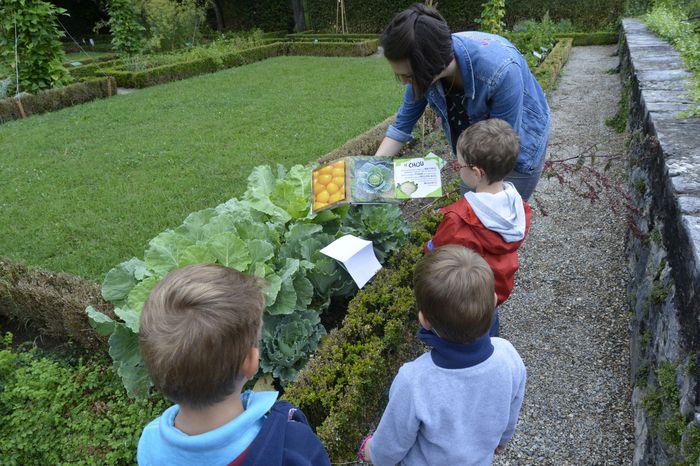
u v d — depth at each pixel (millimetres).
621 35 12125
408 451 1657
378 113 8805
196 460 1079
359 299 2924
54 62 11305
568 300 3521
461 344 1491
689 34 7375
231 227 3070
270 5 23969
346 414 2213
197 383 1048
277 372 2619
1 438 2551
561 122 7609
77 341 3322
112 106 10453
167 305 1090
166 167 6570
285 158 6730
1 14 10719
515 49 2465
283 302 2779
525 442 2490
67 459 2381
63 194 5805
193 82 12883
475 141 2086
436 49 2107
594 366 2922
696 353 1675
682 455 1680
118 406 2643
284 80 12453
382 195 2742
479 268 1510
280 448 1103
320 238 3223
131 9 14852
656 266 2549
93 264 4262
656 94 4062
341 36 18938
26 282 3404
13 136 8430
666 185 2506
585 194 3168
